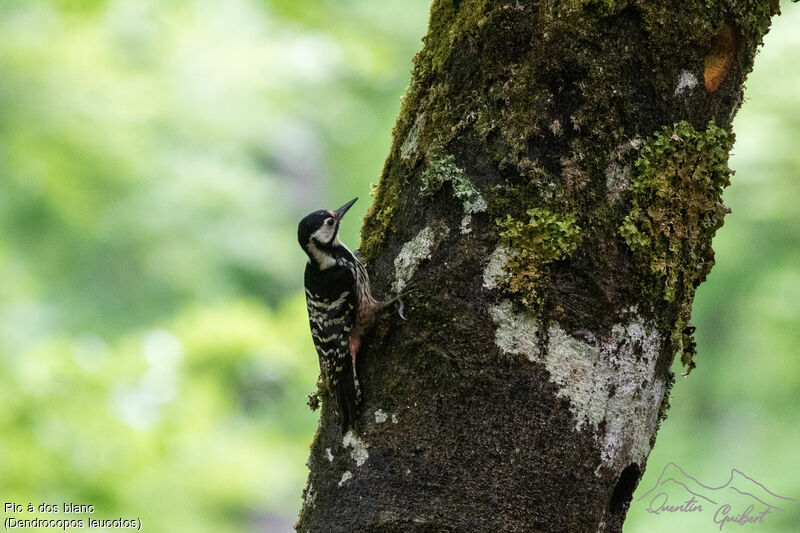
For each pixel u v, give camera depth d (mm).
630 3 6152
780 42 14789
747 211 15164
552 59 6145
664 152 6145
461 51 6480
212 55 16203
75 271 17844
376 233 6719
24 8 15375
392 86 19297
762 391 16672
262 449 13820
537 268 6031
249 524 20094
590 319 6000
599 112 6125
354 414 6316
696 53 6238
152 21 16109
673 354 6387
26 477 11344
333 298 6984
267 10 16406
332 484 6293
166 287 18188
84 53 15320
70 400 11992
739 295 16406
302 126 20156
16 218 16719
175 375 13117
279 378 14742
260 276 19859
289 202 21578
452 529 5840
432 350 6121
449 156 6348
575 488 5902
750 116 14977
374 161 21375
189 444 12766
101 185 16391
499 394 5965
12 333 16203
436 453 5977
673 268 6141
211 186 17484
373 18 18500
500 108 6254
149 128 16766
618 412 6035
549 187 6086
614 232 6070
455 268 6168
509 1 6289
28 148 15156
